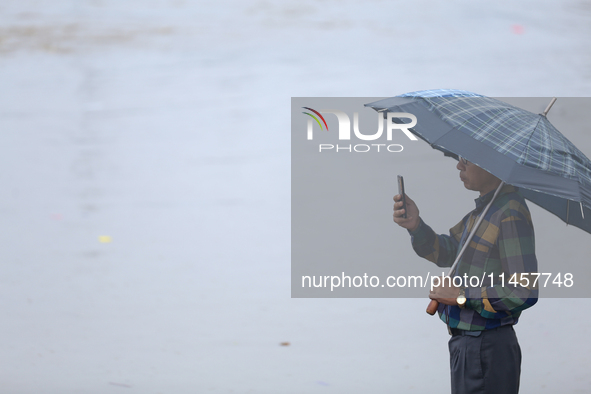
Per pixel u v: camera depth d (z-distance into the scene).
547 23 16.41
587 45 15.06
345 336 6.80
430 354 6.42
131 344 6.66
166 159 11.98
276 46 15.54
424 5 17.67
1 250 9.23
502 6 17.52
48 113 13.75
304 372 5.99
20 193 11.08
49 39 16.73
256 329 6.97
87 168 11.69
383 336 6.82
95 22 17.55
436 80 13.48
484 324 3.80
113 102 14.02
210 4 18.23
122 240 9.51
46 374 5.98
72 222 10.09
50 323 7.20
